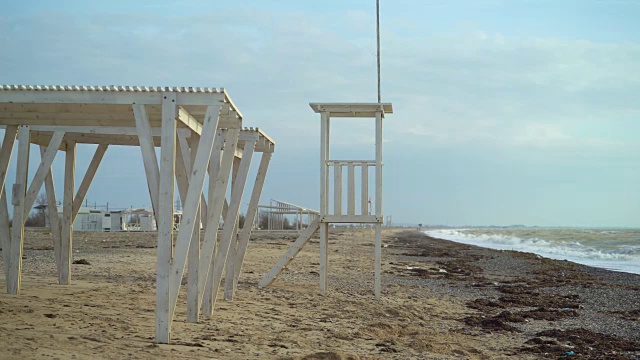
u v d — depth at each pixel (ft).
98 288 37.86
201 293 28.37
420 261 94.73
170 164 22.67
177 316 30.19
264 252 88.84
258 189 39.32
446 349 28.40
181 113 24.22
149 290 38.63
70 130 34.58
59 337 21.01
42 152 39.01
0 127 31.09
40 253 71.56
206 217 33.94
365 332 30.68
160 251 22.65
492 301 47.91
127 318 27.09
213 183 31.22
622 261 113.09
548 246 176.55
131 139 40.29
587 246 172.35
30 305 27.76
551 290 57.31
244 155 33.71
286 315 33.68
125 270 53.67
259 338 26.03
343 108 44.01
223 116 28.09
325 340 27.37
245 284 47.65
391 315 37.88
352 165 44.16
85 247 90.33
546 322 38.86
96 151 40.22
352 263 79.97
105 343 21.21
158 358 19.99
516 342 31.86
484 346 30.42
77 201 40.34
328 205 44.57
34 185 33.71
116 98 23.11
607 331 36.19
